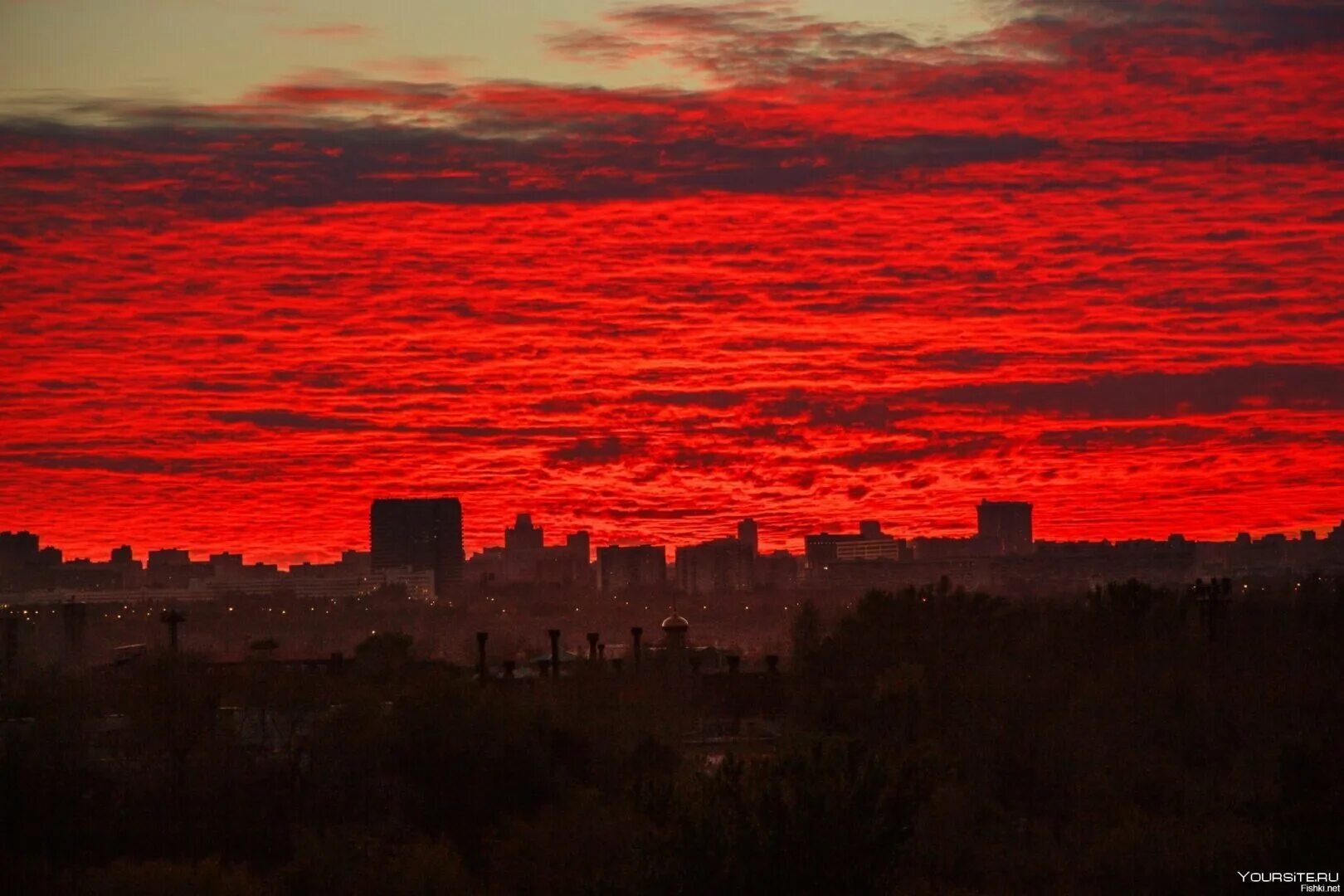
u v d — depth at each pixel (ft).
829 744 396.98
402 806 595.47
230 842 584.40
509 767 602.85
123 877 529.45
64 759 617.21
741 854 366.43
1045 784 594.24
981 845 505.66
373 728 618.85
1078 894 466.70
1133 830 502.79
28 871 537.65
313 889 516.32
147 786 613.11
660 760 636.89
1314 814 432.25
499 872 517.55
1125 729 654.12
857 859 368.27
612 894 398.62
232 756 622.95
